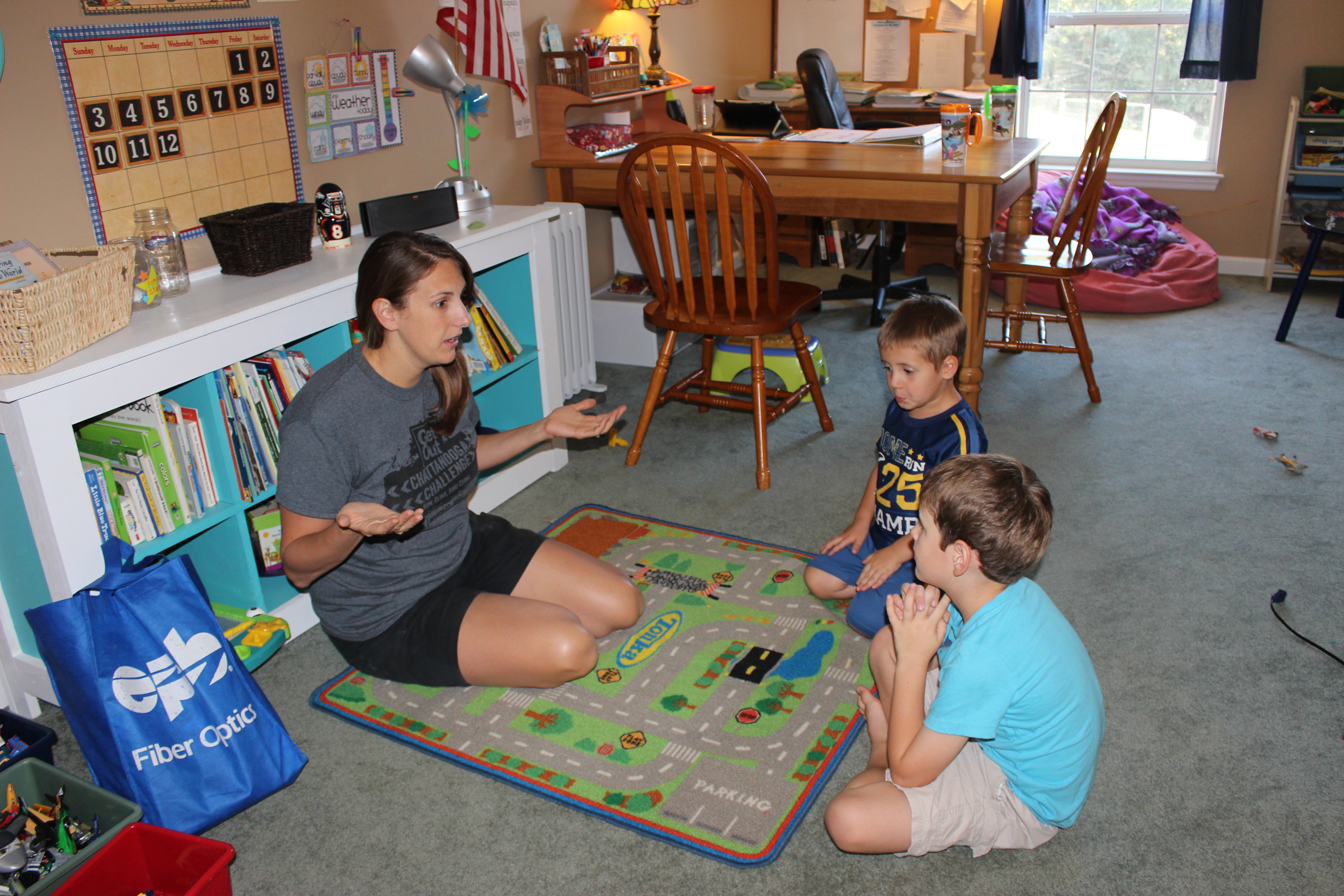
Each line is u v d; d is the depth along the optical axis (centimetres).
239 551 189
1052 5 455
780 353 303
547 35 309
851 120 429
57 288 149
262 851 147
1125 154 463
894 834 133
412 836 149
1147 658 185
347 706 179
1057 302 386
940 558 128
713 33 433
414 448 166
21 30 173
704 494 256
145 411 173
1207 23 408
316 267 205
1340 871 137
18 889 129
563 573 189
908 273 443
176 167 204
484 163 297
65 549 155
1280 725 166
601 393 324
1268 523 231
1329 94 393
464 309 156
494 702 178
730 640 193
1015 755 133
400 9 256
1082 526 233
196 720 146
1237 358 335
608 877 141
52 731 159
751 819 149
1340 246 401
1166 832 145
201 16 204
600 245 359
